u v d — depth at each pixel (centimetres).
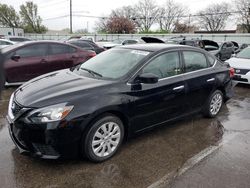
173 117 434
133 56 413
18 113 313
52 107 304
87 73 409
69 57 784
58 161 342
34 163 336
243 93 742
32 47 720
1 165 329
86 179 308
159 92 394
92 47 1436
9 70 677
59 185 296
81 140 324
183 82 434
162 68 412
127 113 358
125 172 325
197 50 484
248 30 4897
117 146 361
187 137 430
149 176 318
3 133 421
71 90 332
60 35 4741
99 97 331
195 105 471
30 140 307
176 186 300
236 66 796
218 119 519
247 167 342
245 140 424
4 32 4703
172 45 458
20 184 295
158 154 371
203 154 374
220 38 3350
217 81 502
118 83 358
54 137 302
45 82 373
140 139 416
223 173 328
